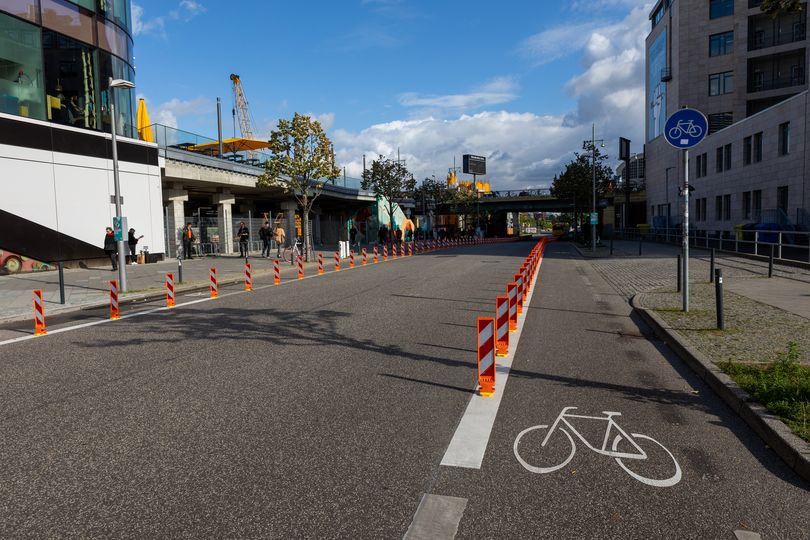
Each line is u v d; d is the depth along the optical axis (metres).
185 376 6.83
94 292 15.86
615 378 6.65
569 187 46.72
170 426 5.14
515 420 5.23
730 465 4.25
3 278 19.64
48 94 22.27
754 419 4.93
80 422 5.28
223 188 36.12
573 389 6.21
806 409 4.89
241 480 4.04
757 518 3.49
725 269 19.00
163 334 9.59
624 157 65.56
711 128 50.41
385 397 5.94
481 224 86.88
